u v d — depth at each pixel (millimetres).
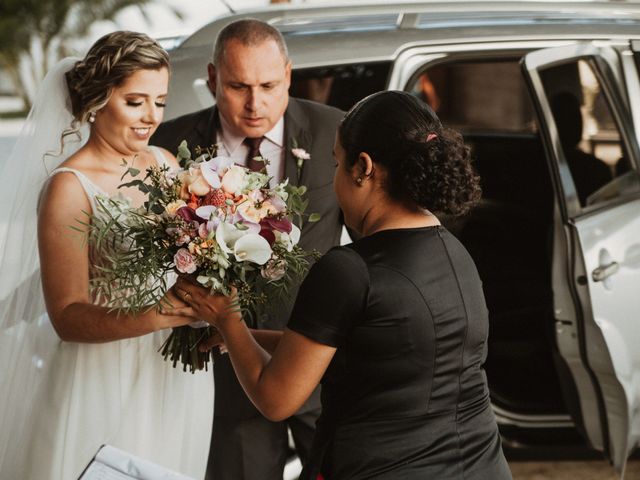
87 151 2756
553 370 4281
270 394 2102
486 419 2166
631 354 3510
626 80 3650
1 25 16031
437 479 2061
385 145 2062
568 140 3693
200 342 2695
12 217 2816
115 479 1981
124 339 2803
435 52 3582
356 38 3594
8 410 2836
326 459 2123
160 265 2451
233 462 3260
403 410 2068
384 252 2068
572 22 3719
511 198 4977
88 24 16297
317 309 2041
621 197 3625
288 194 2541
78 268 2639
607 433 3578
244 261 2402
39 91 2771
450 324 2070
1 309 2834
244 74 3037
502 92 8750
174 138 3250
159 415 2891
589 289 3473
